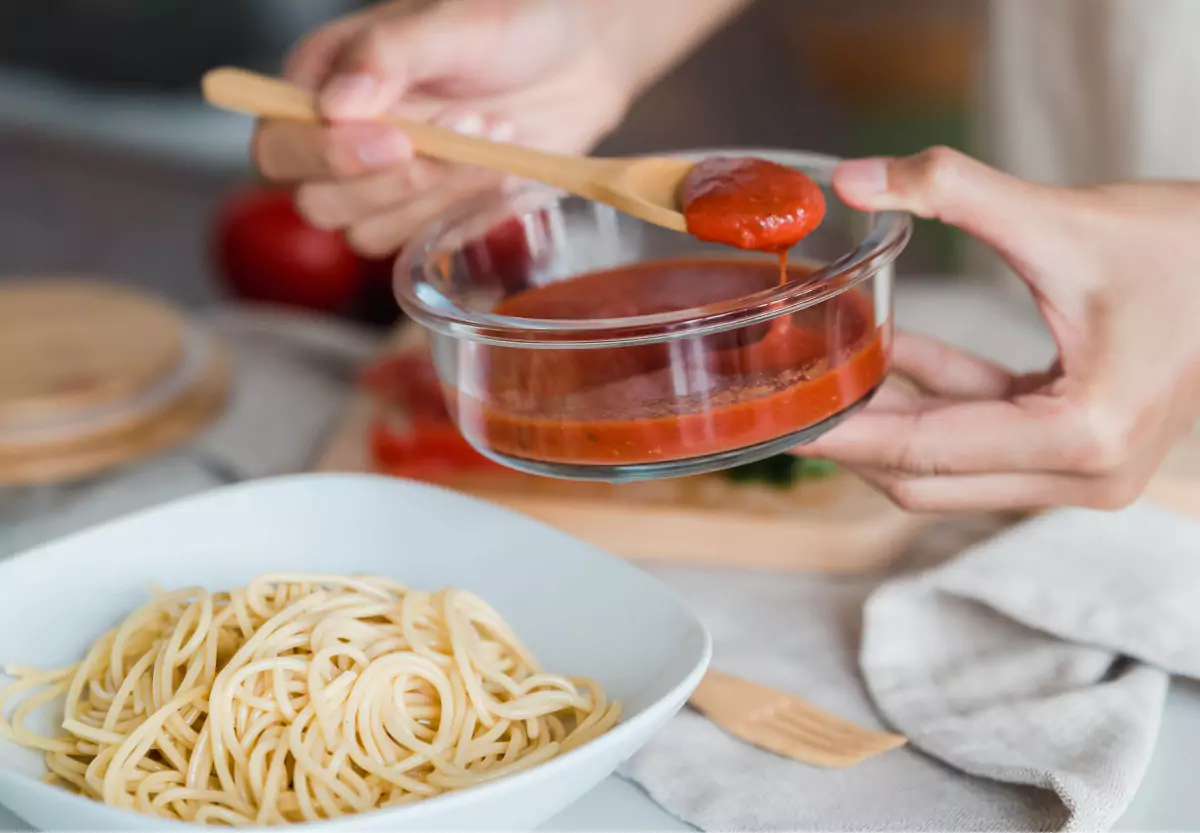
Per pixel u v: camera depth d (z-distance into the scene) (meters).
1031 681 0.85
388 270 1.66
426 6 1.05
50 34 3.73
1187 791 0.78
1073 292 0.81
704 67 3.40
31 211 3.38
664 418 0.74
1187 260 0.79
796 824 0.75
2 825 0.79
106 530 0.87
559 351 0.73
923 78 3.00
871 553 1.04
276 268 1.67
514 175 0.94
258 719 0.74
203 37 3.50
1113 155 1.50
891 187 0.78
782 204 0.76
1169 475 1.06
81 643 0.84
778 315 0.71
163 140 3.63
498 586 0.87
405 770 0.74
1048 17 1.52
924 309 1.45
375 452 1.20
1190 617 0.86
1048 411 0.82
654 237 0.94
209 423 1.33
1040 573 0.90
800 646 0.94
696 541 1.07
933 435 0.84
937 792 0.78
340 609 0.81
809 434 0.77
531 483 1.16
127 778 0.72
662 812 0.78
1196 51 1.40
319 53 1.07
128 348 1.40
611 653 0.81
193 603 0.80
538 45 1.12
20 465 1.24
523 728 0.78
